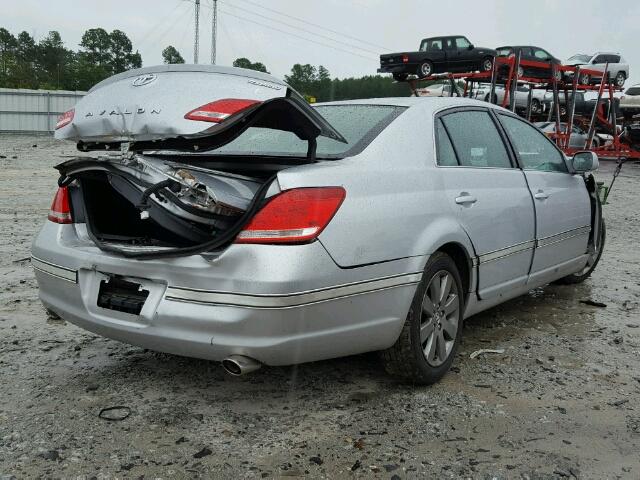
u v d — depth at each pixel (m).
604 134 28.30
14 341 4.41
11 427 3.17
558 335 4.76
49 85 96.94
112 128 3.11
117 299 3.24
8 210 10.63
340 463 2.88
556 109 20.78
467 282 4.04
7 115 44.34
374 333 3.31
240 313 2.90
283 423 3.26
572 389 3.75
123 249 3.23
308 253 2.94
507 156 4.70
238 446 3.02
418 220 3.52
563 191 5.29
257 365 3.00
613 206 14.13
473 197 4.02
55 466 2.82
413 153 3.72
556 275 5.34
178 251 3.01
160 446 3.01
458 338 3.95
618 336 4.75
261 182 3.44
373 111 4.02
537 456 2.97
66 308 3.51
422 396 3.60
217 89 3.04
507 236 4.37
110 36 122.31
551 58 21.50
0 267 6.53
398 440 3.09
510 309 5.47
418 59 21.00
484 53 20.64
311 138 3.34
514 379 3.88
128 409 3.39
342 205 3.11
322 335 3.07
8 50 119.88
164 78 3.18
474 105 4.55
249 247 2.92
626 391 3.74
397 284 3.35
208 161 3.74
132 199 3.22
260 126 3.37
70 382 3.74
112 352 4.25
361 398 3.56
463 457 2.95
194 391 3.63
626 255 8.17
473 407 3.47
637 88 27.64
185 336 3.01
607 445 3.09
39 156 24.70
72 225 3.67
